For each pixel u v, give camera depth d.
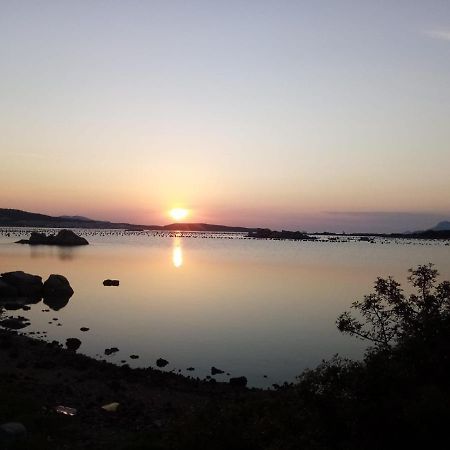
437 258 120.00
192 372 24.16
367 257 122.62
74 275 67.62
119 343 29.58
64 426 15.14
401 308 13.73
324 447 10.15
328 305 44.12
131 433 15.01
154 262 92.81
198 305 43.41
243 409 13.62
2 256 101.81
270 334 32.44
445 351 10.80
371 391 9.84
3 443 12.88
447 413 8.82
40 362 23.05
